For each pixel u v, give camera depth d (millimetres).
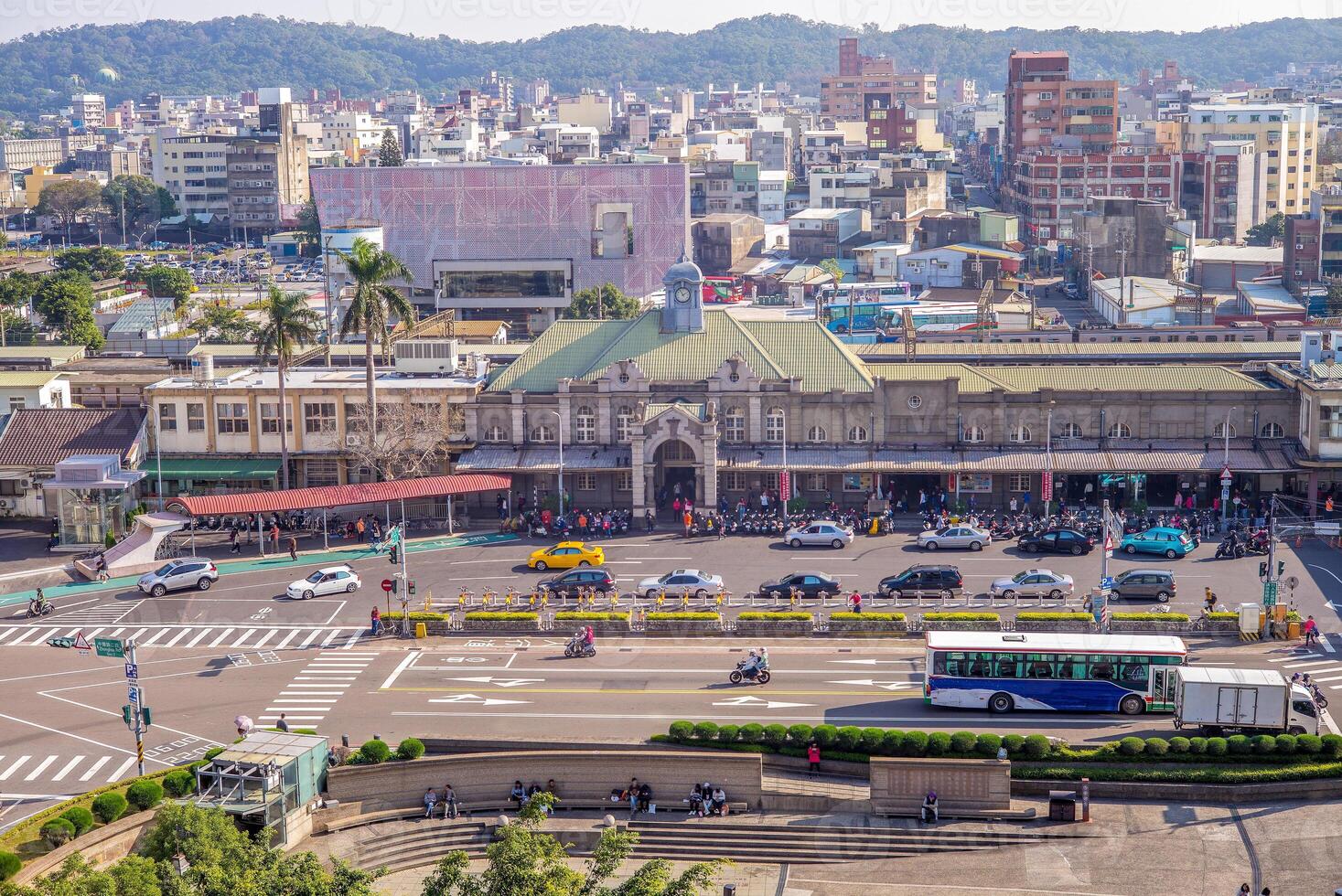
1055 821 141500
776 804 146375
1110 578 185750
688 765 147500
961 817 143125
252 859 123625
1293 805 142625
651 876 117188
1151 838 138375
